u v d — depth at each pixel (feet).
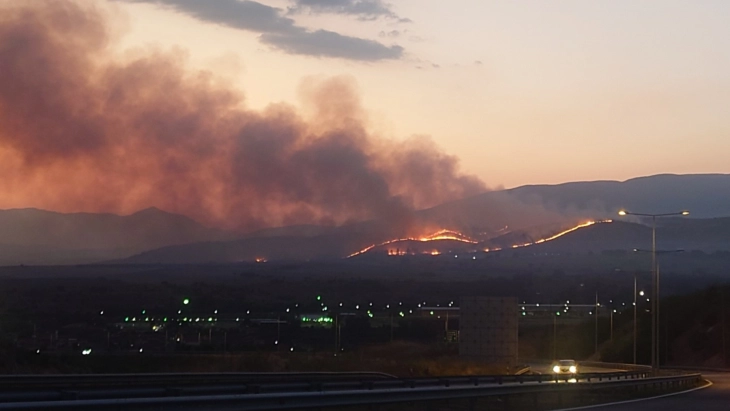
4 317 341.21
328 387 99.81
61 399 80.89
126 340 298.76
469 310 249.14
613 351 408.87
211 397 69.82
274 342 334.03
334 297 599.98
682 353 393.70
